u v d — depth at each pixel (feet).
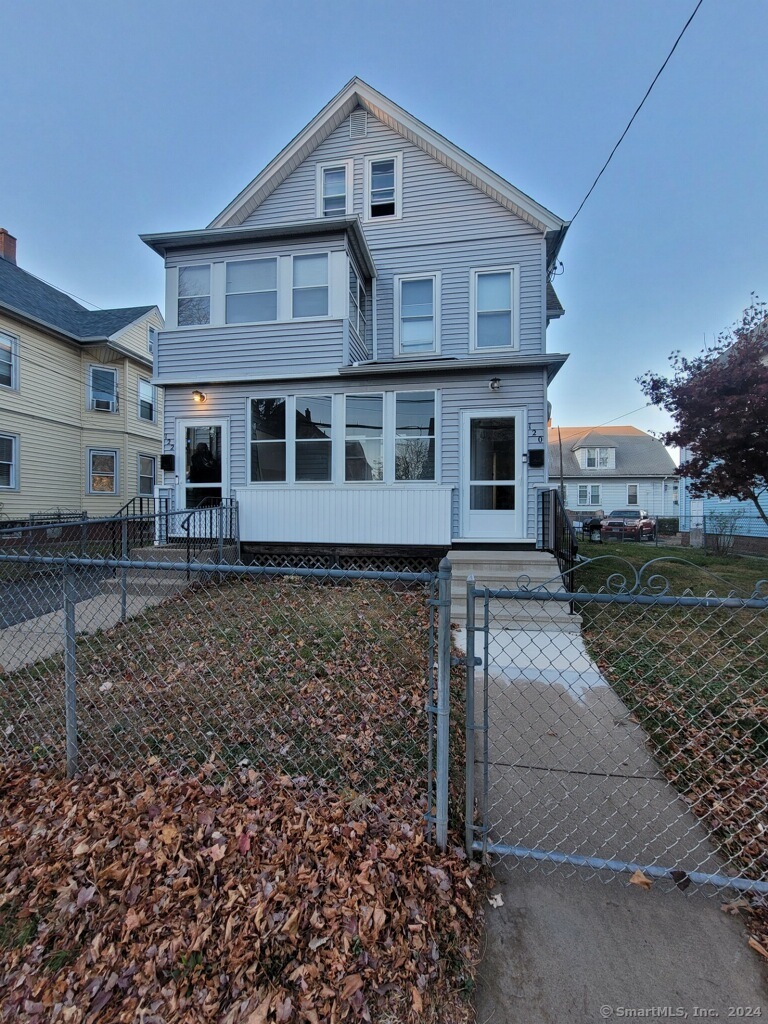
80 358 47.83
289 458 27.07
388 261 30.01
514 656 13.38
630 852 6.44
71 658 8.08
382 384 26.43
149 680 11.44
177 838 6.59
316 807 7.12
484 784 6.21
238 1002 4.64
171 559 23.36
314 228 25.99
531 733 9.50
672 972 4.90
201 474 27.96
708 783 7.91
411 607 17.53
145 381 53.67
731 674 11.73
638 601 5.80
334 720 9.66
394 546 25.34
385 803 7.22
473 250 28.99
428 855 6.19
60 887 5.98
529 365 25.25
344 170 30.91
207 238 26.89
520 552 23.79
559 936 5.29
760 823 6.87
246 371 27.09
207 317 27.71
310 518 26.08
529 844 6.57
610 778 8.05
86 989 4.86
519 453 25.71
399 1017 4.50
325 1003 4.60
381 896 5.62
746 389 24.89
